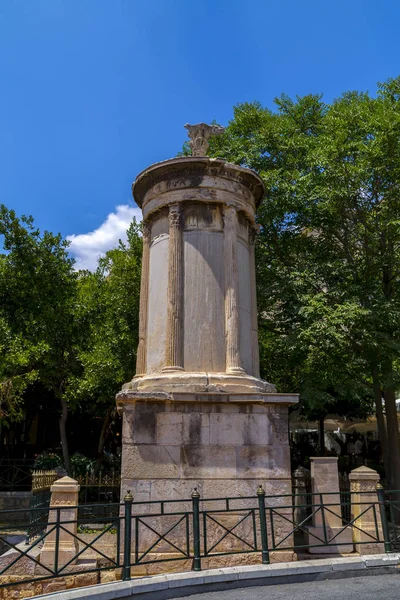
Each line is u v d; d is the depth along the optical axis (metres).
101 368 18.14
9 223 20.42
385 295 16.81
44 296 20.47
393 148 15.31
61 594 7.20
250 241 12.95
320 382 16.09
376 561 9.09
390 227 15.76
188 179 11.91
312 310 14.75
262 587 8.22
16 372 18.81
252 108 19.31
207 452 9.88
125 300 19.81
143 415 9.98
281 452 10.05
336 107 17.47
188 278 11.44
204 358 10.98
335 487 10.81
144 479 9.67
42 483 12.73
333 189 15.70
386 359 15.52
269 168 18.28
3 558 9.61
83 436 27.48
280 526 9.70
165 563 9.20
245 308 12.07
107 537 11.88
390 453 16.69
